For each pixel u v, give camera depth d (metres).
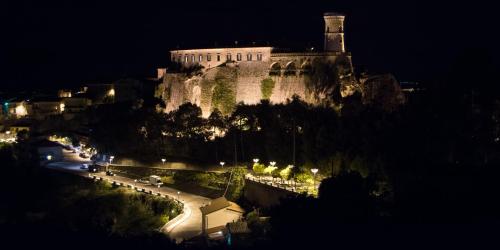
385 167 142.88
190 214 161.25
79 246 119.00
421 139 152.75
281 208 119.50
